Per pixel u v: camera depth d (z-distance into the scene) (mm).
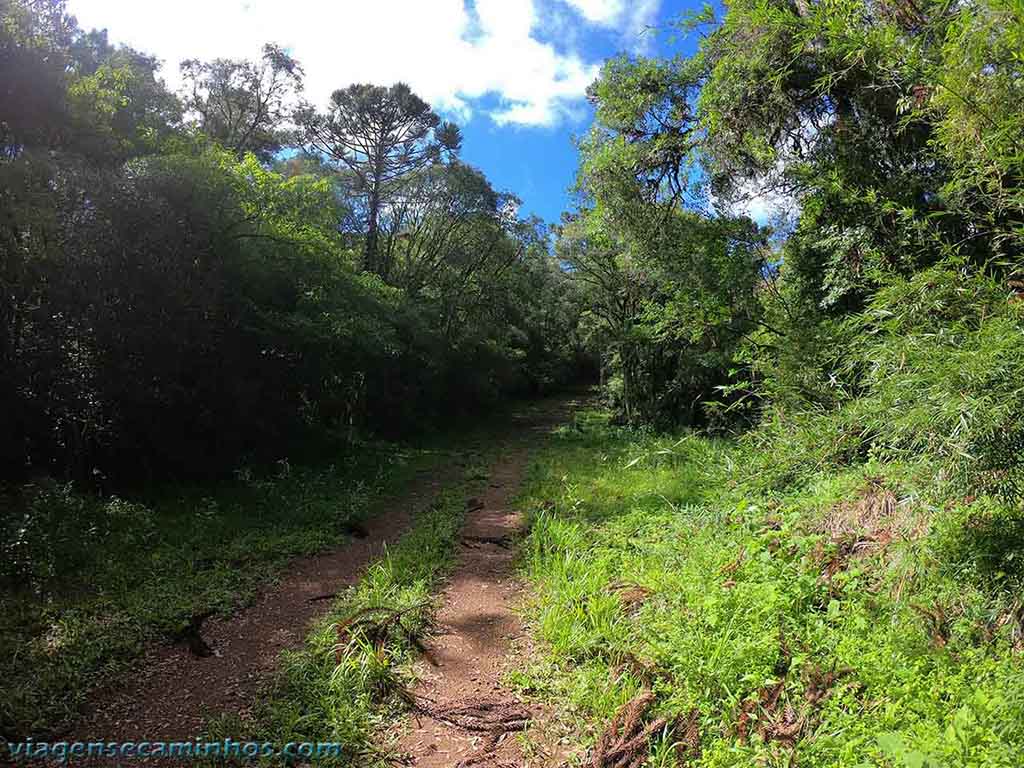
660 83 10281
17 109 7246
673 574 5586
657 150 10734
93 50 13227
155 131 11359
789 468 6723
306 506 9117
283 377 12711
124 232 8680
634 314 20312
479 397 26750
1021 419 3156
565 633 4812
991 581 3881
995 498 3855
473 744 3756
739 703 3695
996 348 3283
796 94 7871
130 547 6770
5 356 7820
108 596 5551
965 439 3275
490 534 8312
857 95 7172
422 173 25922
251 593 5941
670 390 18594
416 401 20938
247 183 11617
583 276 21094
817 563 5020
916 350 4004
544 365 37438
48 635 4758
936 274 4254
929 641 3773
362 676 4281
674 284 11148
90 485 8852
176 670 4555
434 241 27203
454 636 5180
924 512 4613
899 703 3293
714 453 11430
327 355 13789
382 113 24547
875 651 3803
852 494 5746
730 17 7457
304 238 12781
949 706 3215
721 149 9062
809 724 3424
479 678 4531
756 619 4402
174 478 9906
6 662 4309
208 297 9805
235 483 10297
